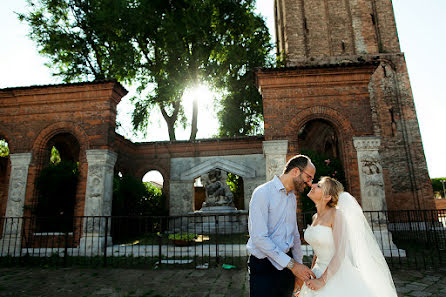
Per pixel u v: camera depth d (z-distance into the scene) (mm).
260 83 10500
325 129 15148
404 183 15703
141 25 17203
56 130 10789
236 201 20547
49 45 16969
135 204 14586
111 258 8102
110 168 10445
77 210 9906
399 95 17031
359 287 2947
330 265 2955
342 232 3025
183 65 18531
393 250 8328
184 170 17047
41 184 10336
